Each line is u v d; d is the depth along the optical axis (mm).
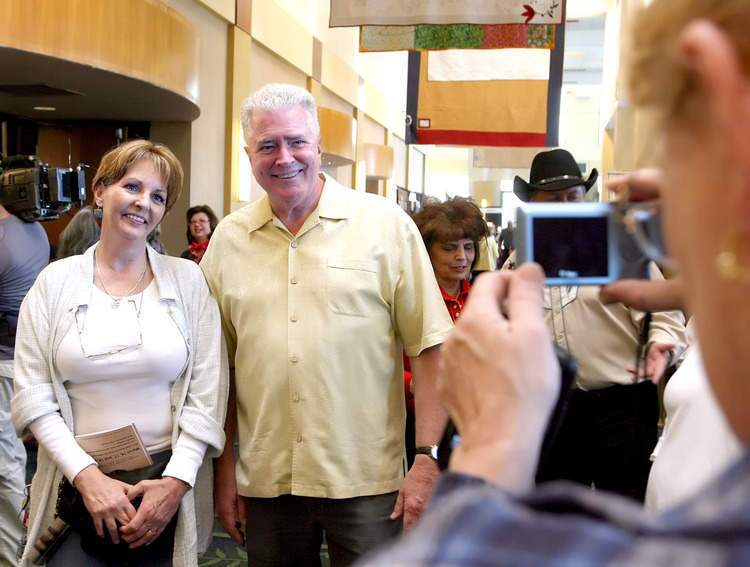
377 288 2197
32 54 4930
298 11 11680
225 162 8883
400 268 2229
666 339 2645
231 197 8891
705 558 363
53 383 2141
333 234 2225
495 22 5223
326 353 2154
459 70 7340
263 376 2203
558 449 2729
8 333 3373
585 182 3420
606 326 2705
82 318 2150
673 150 437
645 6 458
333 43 13641
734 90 385
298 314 2188
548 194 3322
